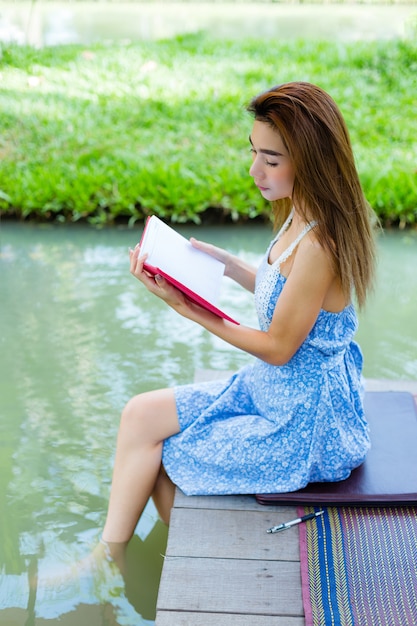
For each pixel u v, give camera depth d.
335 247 2.08
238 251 4.78
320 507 2.21
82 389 3.36
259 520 2.16
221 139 6.39
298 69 8.49
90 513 2.64
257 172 2.11
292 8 14.86
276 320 2.12
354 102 7.28
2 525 2.57
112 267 4.59
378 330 3.91
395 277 4.53
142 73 8.37
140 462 2.30
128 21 13.02
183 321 4.00
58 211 5.38
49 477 2.82
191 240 2.38
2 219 5.38
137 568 2.37
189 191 5.27
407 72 8.20
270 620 1.85
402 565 2.00
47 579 2.32
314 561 2.01
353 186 2.08
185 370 3.52
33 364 3.54
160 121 6.82
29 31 11.71
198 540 2.09
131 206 5.23
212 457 2.25
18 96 7.42
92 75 8.33
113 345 3.73
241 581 1.96
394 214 5.25
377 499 2.20
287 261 2.16
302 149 2.00
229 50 9.56
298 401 2.19
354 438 2.29
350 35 11.33
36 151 6.06
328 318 2.18
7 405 3.24
